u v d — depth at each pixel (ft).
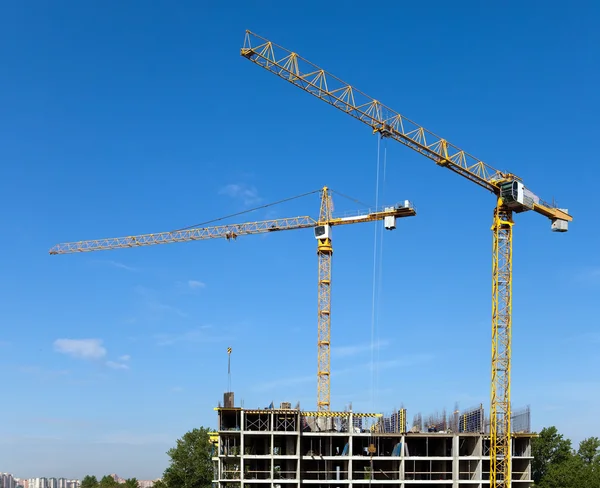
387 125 505.25
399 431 484.33
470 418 502.38
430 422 508.94
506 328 498.69
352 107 508.94
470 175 510.99
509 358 492.54
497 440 480.23
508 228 511.40
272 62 506.07
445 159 505.25
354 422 494.59
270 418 466.29
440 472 477.77
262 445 495.41
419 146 507.30
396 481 464.24
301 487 466.70
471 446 490.49
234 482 460.96
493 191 517.55
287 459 464.65
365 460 478.59
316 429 491.72
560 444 653.30
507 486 470.39
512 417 495.41
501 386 488.85
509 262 506.89
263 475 472.03
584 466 602.85
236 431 455.22
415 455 499.10
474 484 480.23
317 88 509.35
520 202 492.13
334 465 481.87
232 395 467.52
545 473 644.69
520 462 497.05
